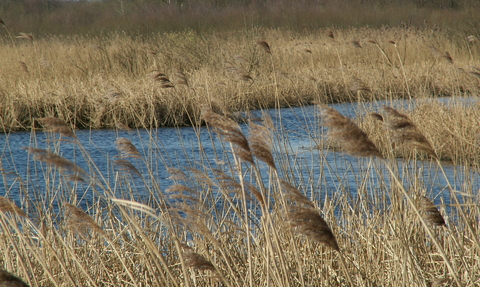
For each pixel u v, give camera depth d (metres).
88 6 153.00
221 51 73.12
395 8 140.62
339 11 129.12
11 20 133.12
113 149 40.28
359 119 23.20
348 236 17.34
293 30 107.19
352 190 24.73
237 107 52.38
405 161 18.58
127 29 99.75
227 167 24.83
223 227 17.34
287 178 19.86
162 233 17.36
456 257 15.77
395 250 15.94
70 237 16.66
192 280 15.66
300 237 16.27
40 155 9.82
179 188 13.06
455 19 93.56
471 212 17.03
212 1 138.88
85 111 53.31
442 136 30.33
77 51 74.88
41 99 53.09
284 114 53.00
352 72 60.69
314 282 15.84
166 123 52.50
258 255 16.16
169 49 75.94
